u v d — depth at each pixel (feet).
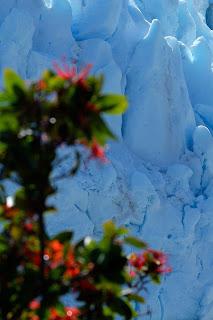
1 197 32.32
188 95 156.25
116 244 30.35
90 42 142.00
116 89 136.36
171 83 148.97
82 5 147.95
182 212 137.49
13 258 31.40
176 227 133.90
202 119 164.86
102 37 146.51
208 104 169.68
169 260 133.18
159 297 128.88
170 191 139.95
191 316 133.49
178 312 131.03
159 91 145.38
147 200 129.90
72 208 116.88
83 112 28.19
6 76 28.50
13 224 31.99
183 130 151.33
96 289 31.19
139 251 123.13
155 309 126.52
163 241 131.95
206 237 139.13
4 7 132.05
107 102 28.50
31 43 129.18
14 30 125.49
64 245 32.30
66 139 29.30
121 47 148.25
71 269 30.96
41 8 137.49
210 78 170.81
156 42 145.89
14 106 28.71
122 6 150.92
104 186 121.49
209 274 137.59
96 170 121.70
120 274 29.91
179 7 184.65
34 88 29.17
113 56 147.02
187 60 170.19
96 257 30.25
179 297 131.13
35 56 129.59
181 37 182.60
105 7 146.61
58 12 139.85
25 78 127.24
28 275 30.37
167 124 145.89
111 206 123.85
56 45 139.33
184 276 132.87
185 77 169.27
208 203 141.18
